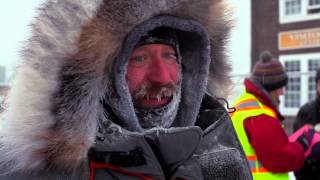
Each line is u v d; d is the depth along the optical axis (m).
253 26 12.98
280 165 1.99
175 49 1.02
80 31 0.84
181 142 0.89
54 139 0.81
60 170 0.84
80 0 0.84
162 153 0.88
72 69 0.84
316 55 12.03
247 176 1.12
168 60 1.01
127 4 0.87
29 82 0.84
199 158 1.04
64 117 0.82
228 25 1.13
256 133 2.00
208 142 1.08
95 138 0.87
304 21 12.27
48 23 0.85
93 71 0.85
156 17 0.94
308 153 2.45
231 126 1.14
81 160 0.84
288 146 2.01
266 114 2.04
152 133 0.87
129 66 0.96
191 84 1.10
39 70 0.84
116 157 0.84
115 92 0.92
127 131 0.87
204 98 1.17
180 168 0.90
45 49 0.84
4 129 0.89
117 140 0.85
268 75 2.35
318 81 3.25
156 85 0.97
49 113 0.83
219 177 1.05
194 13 1.01
